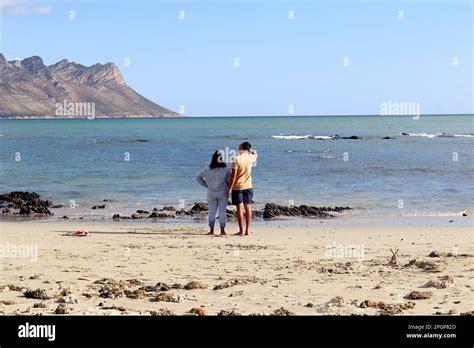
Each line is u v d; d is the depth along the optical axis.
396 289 8.73
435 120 169.25
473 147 56.84
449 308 7.63
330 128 114.94
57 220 20.02
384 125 129.25
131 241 14.16
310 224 18.48
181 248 13.02
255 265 10.86
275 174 33.66
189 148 59.47
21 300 8.12
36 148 60.06
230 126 137.12
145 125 156.00
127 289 8.81
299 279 9.49
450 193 26.05
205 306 7.79
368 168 36.78
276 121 189.38
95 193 27.28
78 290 8.73
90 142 72.19
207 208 21.66
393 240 14.46
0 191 28.23
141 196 26.22
